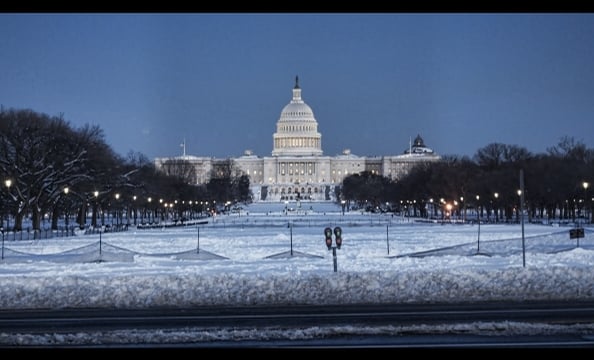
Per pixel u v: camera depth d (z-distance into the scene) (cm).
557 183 16312
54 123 13725
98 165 14438
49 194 13225
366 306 3378
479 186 18525
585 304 3353
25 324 3006
